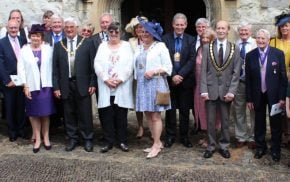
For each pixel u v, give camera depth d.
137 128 6.36
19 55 5.32
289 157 5.11
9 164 4.91
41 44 5.34
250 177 4.50
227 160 5.00
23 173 4.65
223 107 5.02
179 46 5.34
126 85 5.19
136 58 5.13
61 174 4.62
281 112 4.91
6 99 5.74
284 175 4.56
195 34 8.80
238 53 4.96
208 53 4.99
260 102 4.98
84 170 4.72
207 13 7.25
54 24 5.70
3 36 6.34
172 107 5.44
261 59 4.96
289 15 5.12
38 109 5.25
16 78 5.61
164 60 5.02
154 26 5.04
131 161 4.99
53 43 5.73
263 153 5.10
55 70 5.31
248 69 5.04
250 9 7.03
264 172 4.64
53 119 6.06
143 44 5.12
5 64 5.69
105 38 5.48
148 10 8.53
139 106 5.07
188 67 5.28
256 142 5.11
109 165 4.86
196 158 5.07
